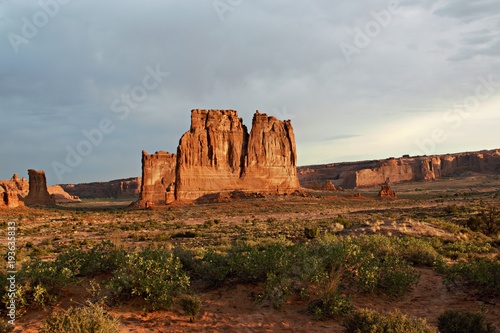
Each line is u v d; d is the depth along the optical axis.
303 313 10.10
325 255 12.42
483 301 11.58
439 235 28.39
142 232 48.50
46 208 109.69
